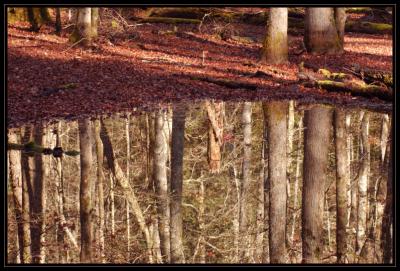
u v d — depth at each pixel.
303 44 27.11
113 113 17.28
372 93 20.28
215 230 17.27
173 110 17.97
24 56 22.12
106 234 14.34
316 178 14.91
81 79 20.14
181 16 32.72
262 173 18.64
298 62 25.20
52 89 18.69
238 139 22.11
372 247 13.04
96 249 13.41
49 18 29.48
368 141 18.91
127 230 15.38
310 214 14.48
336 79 21.86
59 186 17.81
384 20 35.38
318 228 14.34
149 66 22.67
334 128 17.06
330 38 26.52
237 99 19.70
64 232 14.75
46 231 14.30
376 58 26.64
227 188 20.25
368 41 31.25
